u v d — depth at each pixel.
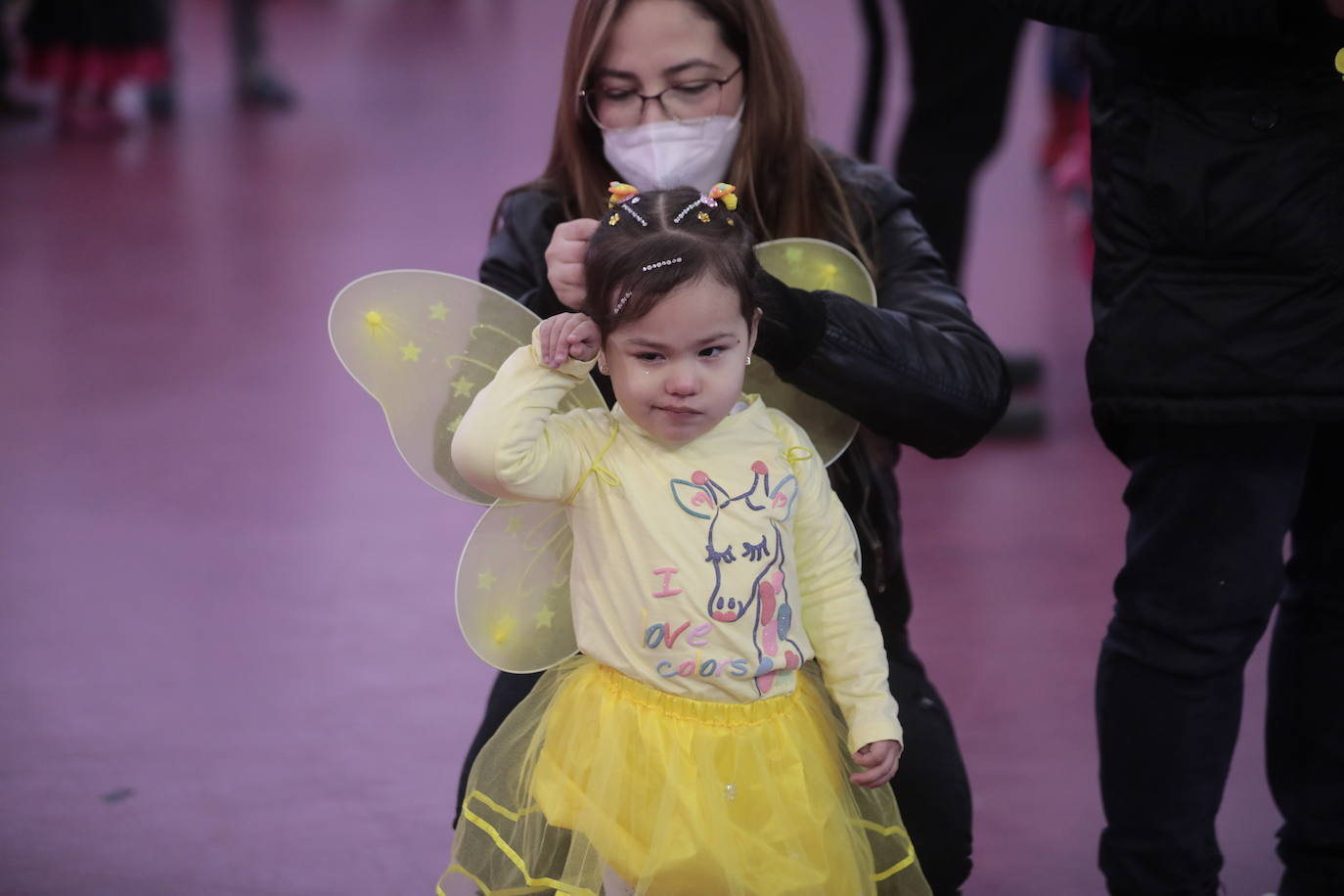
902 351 2.91
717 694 2.65
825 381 2.86
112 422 6.80
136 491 6.08
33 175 11.28
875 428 3.00
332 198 10.67
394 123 13.09
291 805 4.01
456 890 2.89
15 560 5.46
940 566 5.42
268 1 19.75
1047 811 3.97
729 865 2.60
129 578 5.33
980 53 5.72
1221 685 3.12
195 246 9.53
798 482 2.75
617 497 2.67
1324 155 2.86
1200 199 2.91
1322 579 3.24
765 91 3.09
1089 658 4.77
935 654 4.80
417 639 4.96
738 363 2.61
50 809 3.97
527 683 3.18
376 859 3.78
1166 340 2.97
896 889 2.88
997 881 3.68
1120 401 3.05
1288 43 2.82
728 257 2.55
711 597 2.62
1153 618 3.11
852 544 2.80
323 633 4.98
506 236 3.32
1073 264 9.09
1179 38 2.90
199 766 4.19
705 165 3.07
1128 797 3.20
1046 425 6.67
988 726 4.39
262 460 6.42
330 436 6.71
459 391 2.84
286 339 7.89
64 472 6.25
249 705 4.52
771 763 2.66
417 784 4.12
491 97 14.17
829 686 2.77
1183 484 3.05
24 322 8.12
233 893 3.63
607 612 2.68
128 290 8.67
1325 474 3.19
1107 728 3.22
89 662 4.75
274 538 5.68
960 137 5.86
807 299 2.80
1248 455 3.01
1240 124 2.89
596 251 2.59
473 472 2.61
